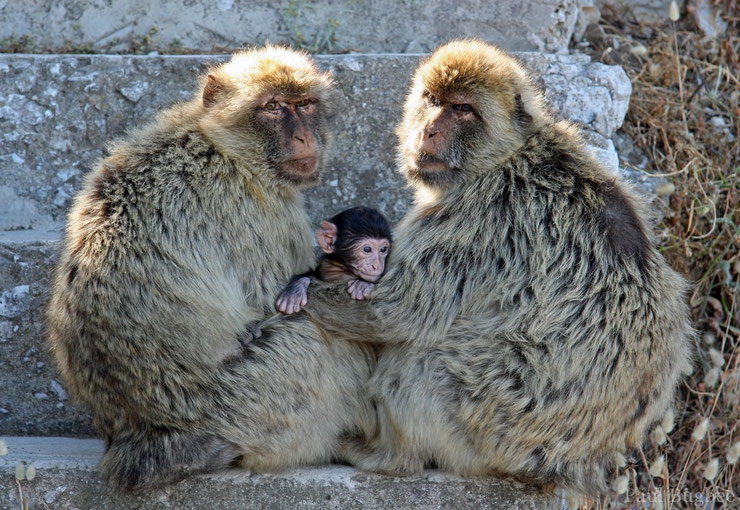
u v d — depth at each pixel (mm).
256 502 5602
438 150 5734
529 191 5594
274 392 5516
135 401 5453
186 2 8000
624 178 7223
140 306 5391
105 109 7336
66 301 5672
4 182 7273
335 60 7258
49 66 7367
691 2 9078
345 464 5902
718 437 7285
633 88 8531
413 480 5625
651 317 5520
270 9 8039
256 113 5820
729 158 8250
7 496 5660
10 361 6652
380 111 7277
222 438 5473
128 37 8008
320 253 6941
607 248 5504
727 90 8781
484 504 5613
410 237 5754
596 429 5469
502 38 7973
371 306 5602
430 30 8008
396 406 5578
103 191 5695
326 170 7258
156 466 5422
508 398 5359
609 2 9195
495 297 5480
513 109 5812
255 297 5691
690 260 7840
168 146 5758
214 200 5625
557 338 5359
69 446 6230
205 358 5422
